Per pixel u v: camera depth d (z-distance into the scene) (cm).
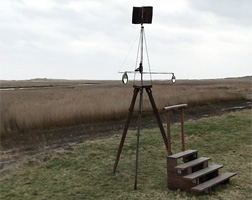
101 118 1562
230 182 634
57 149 983
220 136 1087
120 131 1332
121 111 1652
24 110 1388
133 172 719
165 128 1267
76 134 1262
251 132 1144
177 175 583
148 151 905
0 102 1847
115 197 559
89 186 623
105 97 2028
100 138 1178
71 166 765
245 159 823
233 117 1430
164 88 3638
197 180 563
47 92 3044
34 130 1314
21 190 600
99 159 826
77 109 1508
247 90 3897
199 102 2302
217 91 2927
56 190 600
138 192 584
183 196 552
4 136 1184
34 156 888
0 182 653
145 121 1619
